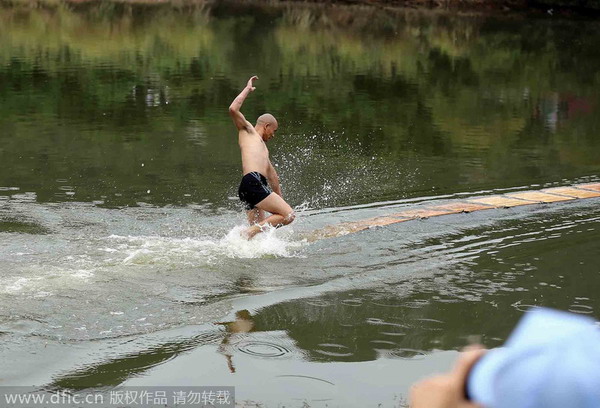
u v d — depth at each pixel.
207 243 9.22
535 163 15.05
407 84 25.20
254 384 5.55
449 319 7.07
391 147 16.23
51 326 6.57
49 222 9.91
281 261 8.73
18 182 12.08
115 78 23.52
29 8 39.41
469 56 32.03
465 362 1.15
